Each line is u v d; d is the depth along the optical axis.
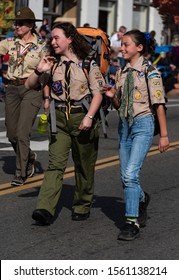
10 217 15.27
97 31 16.62
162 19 58.72
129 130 13.87
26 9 17.95
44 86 14.87
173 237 14.15
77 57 14.25
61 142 14.45
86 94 14.26
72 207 15.44
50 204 14.43
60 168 14.48
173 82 44.81
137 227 13.91
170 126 29.97
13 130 18.41
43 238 13.84
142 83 13.62
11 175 19.33
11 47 18.05
